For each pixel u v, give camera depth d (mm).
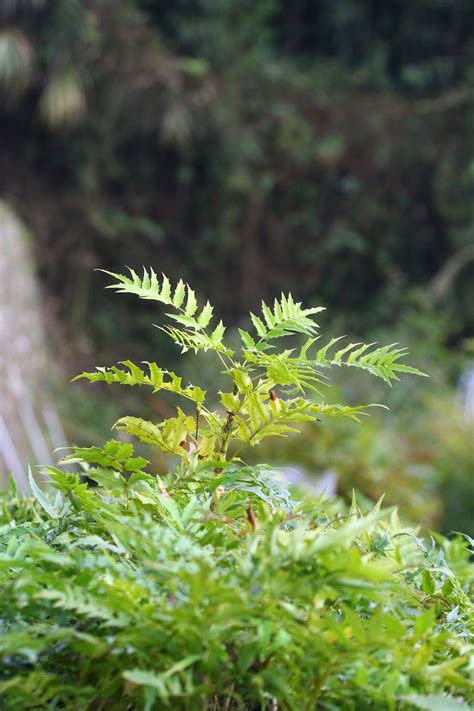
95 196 10477
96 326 10133
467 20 11555
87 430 7453
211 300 11016
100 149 10438
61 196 10391
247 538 767
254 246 11227
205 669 669
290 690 683
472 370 9148
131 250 10688
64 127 10172
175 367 10125
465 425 6641
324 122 11227
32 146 10328
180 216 11062
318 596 717
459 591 906
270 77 11039
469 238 11125
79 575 731
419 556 1062
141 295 917
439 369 9133
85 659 702
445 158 11234
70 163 10422
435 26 11562
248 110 10992
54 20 9555
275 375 912
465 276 11156
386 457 5480
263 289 11219
